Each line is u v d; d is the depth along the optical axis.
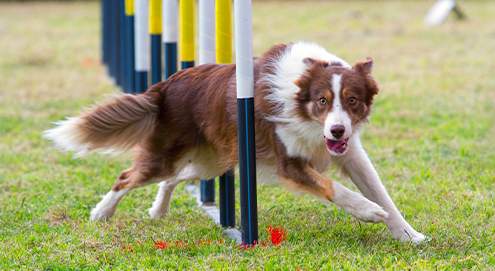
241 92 8.52
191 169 10.38
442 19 33.81
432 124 16.33
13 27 36.72
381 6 41.22
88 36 33.47
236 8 8.38
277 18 38.03
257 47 28.75
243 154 8.70
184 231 9.92
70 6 45.41
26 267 8.53
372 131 15.75
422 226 9.70
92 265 8.52
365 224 9.88
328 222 10.10
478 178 12.08
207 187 11.33
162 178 10.09
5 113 18.19
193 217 10.76
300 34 32.16
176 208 11.28
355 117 8.61
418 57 25.62
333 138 8.34
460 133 15.27
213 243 9.17
